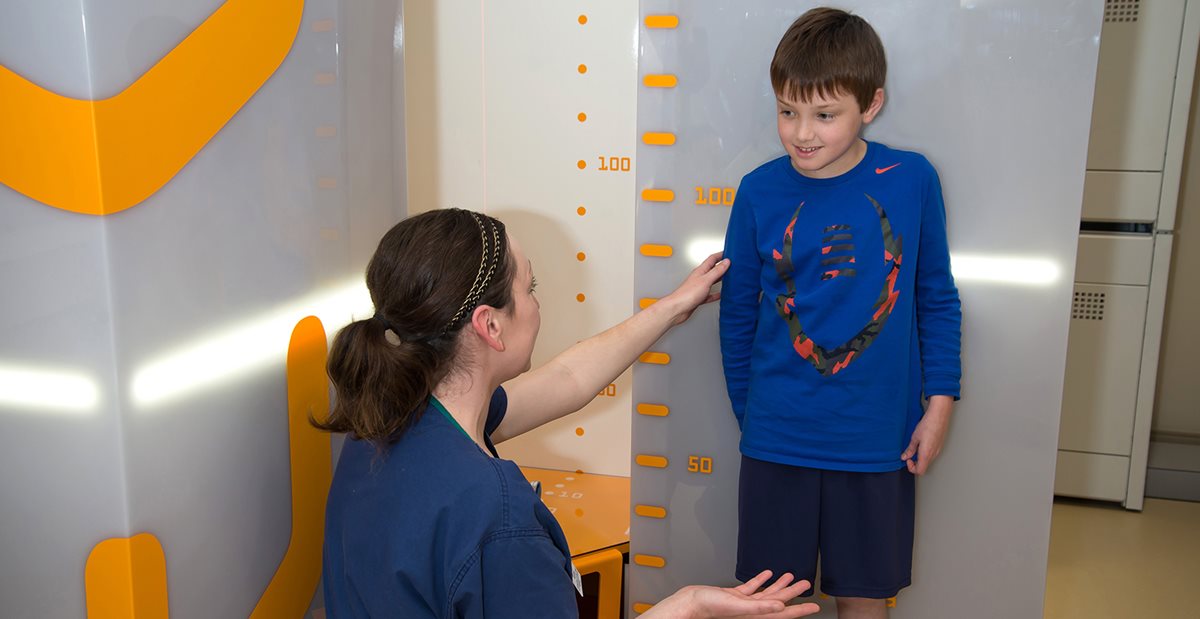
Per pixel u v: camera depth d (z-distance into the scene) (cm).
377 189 160
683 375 164
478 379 115
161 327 110
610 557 187
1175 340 288
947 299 144
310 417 118
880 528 147
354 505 110
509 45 208
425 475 105
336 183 145
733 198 155
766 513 153
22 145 101
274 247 130
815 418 145
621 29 202
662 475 168
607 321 216
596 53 204
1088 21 137
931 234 142
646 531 171
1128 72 244
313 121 138
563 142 210
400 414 107
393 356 107
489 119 213
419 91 215
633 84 204
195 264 115
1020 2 139
